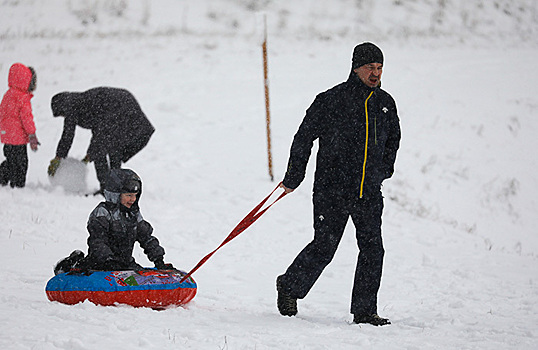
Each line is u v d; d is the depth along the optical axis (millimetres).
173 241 30672
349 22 98188
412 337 15508
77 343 12312
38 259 24859
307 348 13594
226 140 51500
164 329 14211
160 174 43812
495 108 65000
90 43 78875
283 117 57500
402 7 104438
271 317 17047
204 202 38438
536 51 90250
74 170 37375
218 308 18703
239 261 27922
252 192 40844
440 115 61750
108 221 17812
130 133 36188
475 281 26406
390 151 17641
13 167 37188
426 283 25516
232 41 84750
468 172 51969
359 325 16516
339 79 69875
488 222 45969
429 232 36188
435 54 84125
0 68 64875
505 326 17984
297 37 88875
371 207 17031
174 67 71500
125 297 16531
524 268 29703
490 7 108188
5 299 16469
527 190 52062
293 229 34281
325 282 25000
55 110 36531
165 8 96188
